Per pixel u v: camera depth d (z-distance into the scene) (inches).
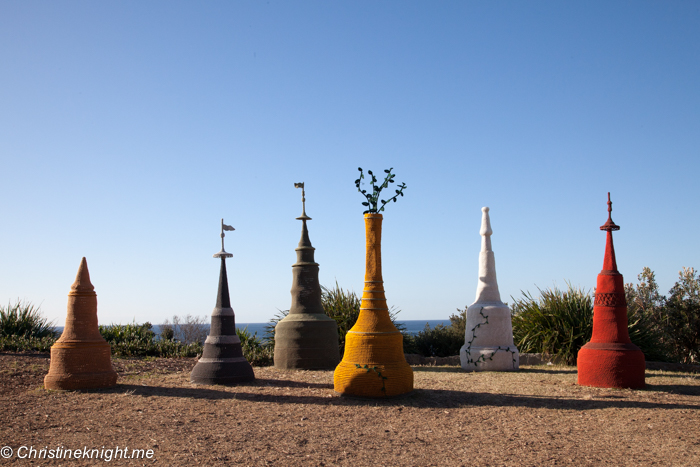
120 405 281.7
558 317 506.6
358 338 311.7
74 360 324.2
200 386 343.9
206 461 194.1
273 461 195.8
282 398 305.3
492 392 329.4
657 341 546.3
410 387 313.7
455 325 679.7
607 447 216.4
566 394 323.6
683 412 275.3
